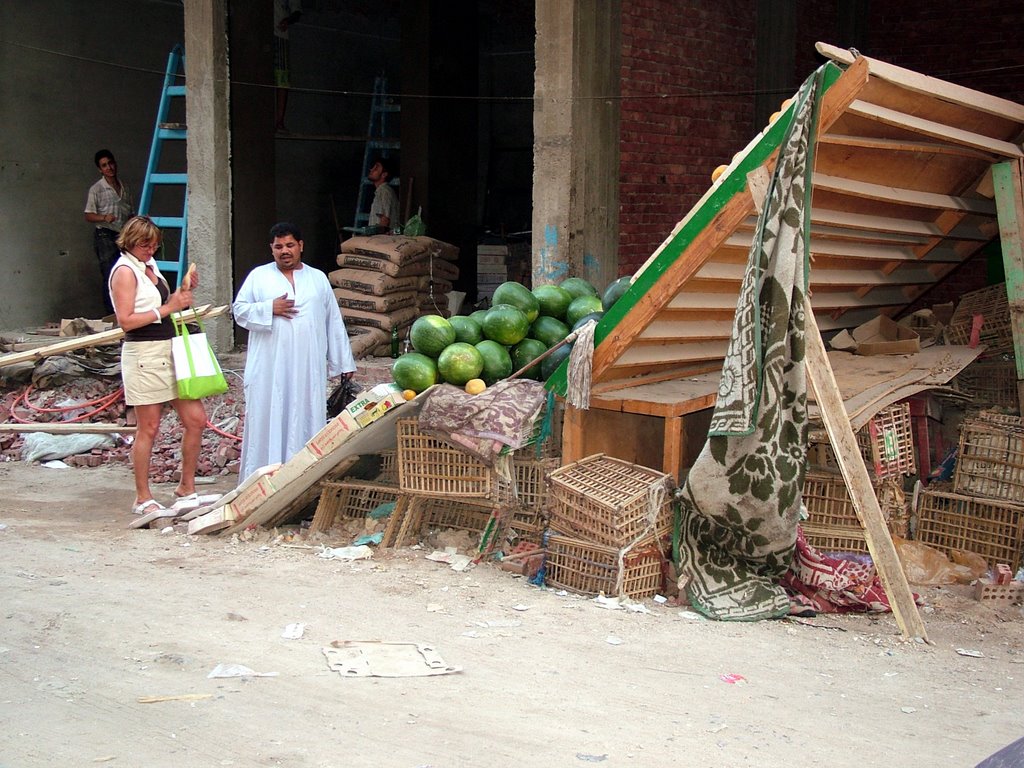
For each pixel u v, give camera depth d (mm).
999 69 12211
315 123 17484
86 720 4566
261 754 4270
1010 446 6965
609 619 6055
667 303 6762
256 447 8352
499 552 7133
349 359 8648
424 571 6852
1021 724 4781
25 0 14141
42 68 14398
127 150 15414
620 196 10883
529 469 7184
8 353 11867
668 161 11406
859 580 6383
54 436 10281
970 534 7031
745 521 6172
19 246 14359
